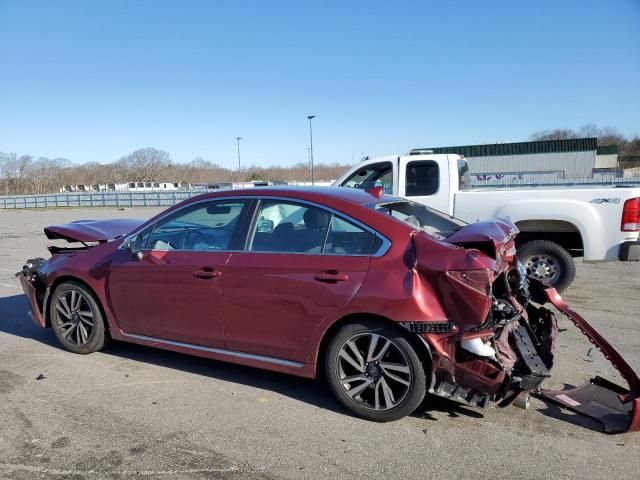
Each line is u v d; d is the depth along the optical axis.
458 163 7.70
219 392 4.04
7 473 2.96
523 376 3.32
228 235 4.09
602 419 3.48
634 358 4.68
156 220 4.49
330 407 3.78
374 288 3.40
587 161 45.50
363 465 3.02
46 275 4.96
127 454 3.15
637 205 6.34
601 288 7.62
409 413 3.48
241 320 3.89
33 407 3.79
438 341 3.30
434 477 2.90
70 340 4.93
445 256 3.29
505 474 2.93
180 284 4.14
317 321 3.59
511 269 3.93
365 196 4.07
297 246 3.79
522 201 6.83
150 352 4.97
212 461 3.07
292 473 2.95
